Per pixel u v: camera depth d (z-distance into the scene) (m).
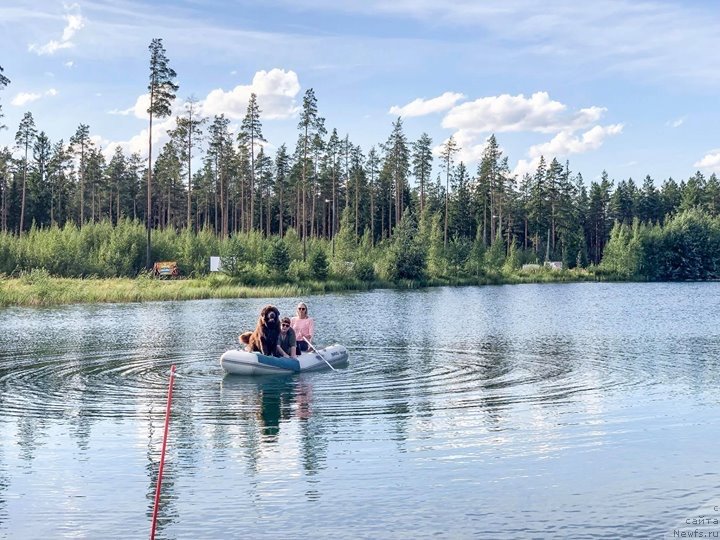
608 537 7.16
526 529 7.36
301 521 7.52
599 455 9.91
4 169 100.88
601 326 29.69
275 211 131.62
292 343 17.47
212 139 97.44
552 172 116.38
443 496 8.26
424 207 119.75
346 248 75.56
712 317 34.56
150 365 18.03
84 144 104.69
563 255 109.06
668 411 12.67
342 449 10.15
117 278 58.69
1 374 16.59
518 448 10.21
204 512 7.77
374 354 20.44
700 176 152.75
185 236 68.81
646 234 106.00
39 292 42.03
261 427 11.44
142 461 9.59
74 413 12.46
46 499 8.16
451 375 16.62
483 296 55.53
